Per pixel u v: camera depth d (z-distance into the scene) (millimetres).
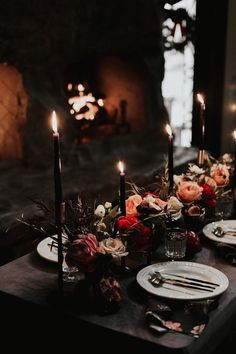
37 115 3250
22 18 3090
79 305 1481
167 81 4773
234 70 4449
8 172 3180
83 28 3494
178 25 3809
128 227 1561
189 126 4746
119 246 1450
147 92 4086
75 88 3920
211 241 1947
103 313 1427
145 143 4129
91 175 3309
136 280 1631
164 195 1824
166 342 1301
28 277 1651
